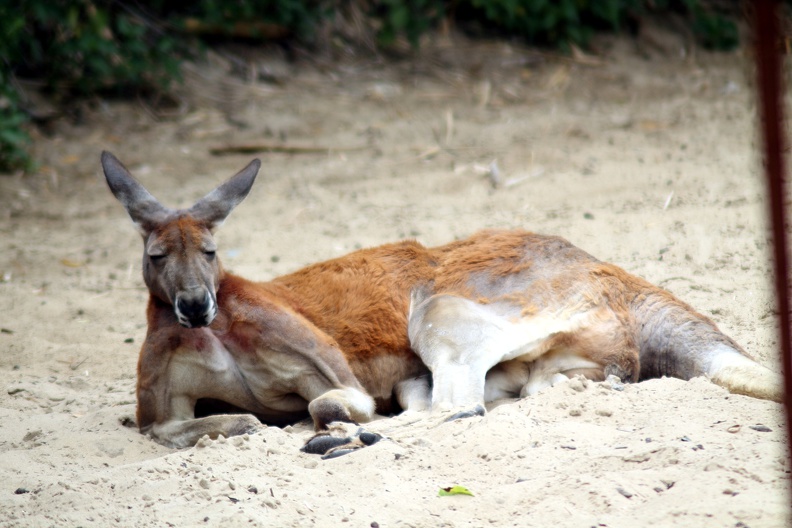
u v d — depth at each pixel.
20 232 20.42
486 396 11.93
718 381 10.70
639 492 7.92
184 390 11.13
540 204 20.28
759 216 18.05
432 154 23.91
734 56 29.83
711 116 25.34
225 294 11.45
